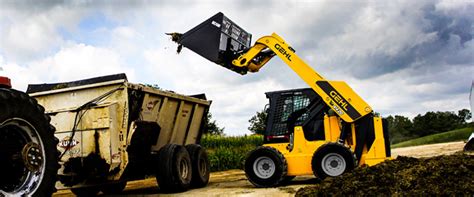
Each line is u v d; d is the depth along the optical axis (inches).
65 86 331.3
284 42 367.2
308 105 363.9
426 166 230.4
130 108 311.4
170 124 375.9
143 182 481.7
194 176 379.2
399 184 223.3
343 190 232.1
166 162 334.0
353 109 341.7
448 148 829.8
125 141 302.7
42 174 195.2
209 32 369.1
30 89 345.4
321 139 356.8
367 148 345.1
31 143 193.8
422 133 2928.2
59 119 316.2
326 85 350.6
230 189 346.9
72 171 308.7
